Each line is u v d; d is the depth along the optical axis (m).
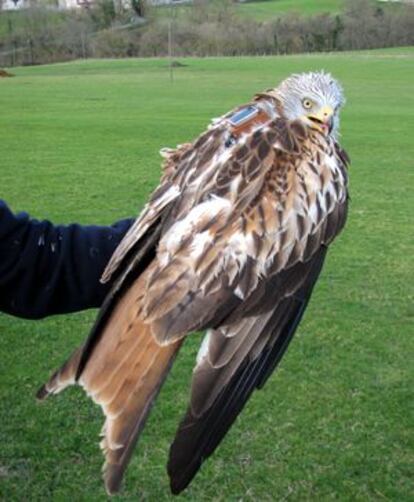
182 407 2.38
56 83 17.28
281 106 1.15
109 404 0.85
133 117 10.56
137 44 26.98
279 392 2.50
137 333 0.87
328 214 1.00
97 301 1.12
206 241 0.91
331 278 3.62
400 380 2.60
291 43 26.62
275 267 0.94
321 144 1.03
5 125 9.59
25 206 5.12
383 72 19.41
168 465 0.82
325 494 2.02
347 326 3.03
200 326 0.88
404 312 3.20
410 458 2.17
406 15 27.14
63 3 28.02
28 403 2.42
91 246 1.10
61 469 2.09
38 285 1.09
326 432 2.28
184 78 18.36
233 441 2.22
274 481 2.06
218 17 27.27
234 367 0.89
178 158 1.04
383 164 6.99
